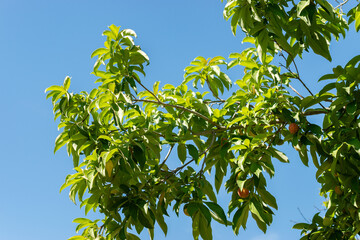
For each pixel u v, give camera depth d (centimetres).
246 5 376
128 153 342
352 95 364
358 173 378
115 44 398
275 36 389
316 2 366
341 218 409
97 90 411
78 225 400
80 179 374
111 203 374
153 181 394
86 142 379
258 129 418
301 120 376
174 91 457
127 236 398
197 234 383
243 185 379
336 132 374
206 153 416
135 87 403
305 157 424
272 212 397
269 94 384
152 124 406
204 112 436
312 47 396
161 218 394
